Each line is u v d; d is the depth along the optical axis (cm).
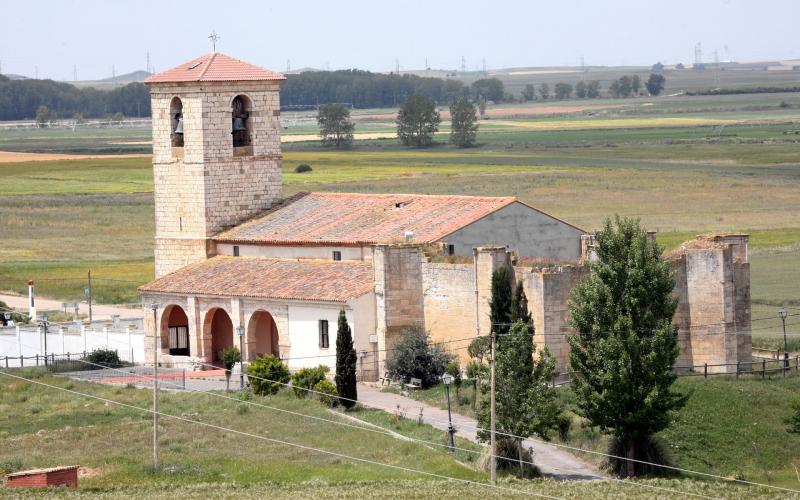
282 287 13525
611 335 10575
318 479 9688
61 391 13100
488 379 10469
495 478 9594
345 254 13775
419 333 12825
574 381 10775
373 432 11081
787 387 11862
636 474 10375
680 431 10988
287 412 11712
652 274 10712
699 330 12531
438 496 8994
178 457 10438
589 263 11162
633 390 10506
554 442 10975
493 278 11669
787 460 10712
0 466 10150
